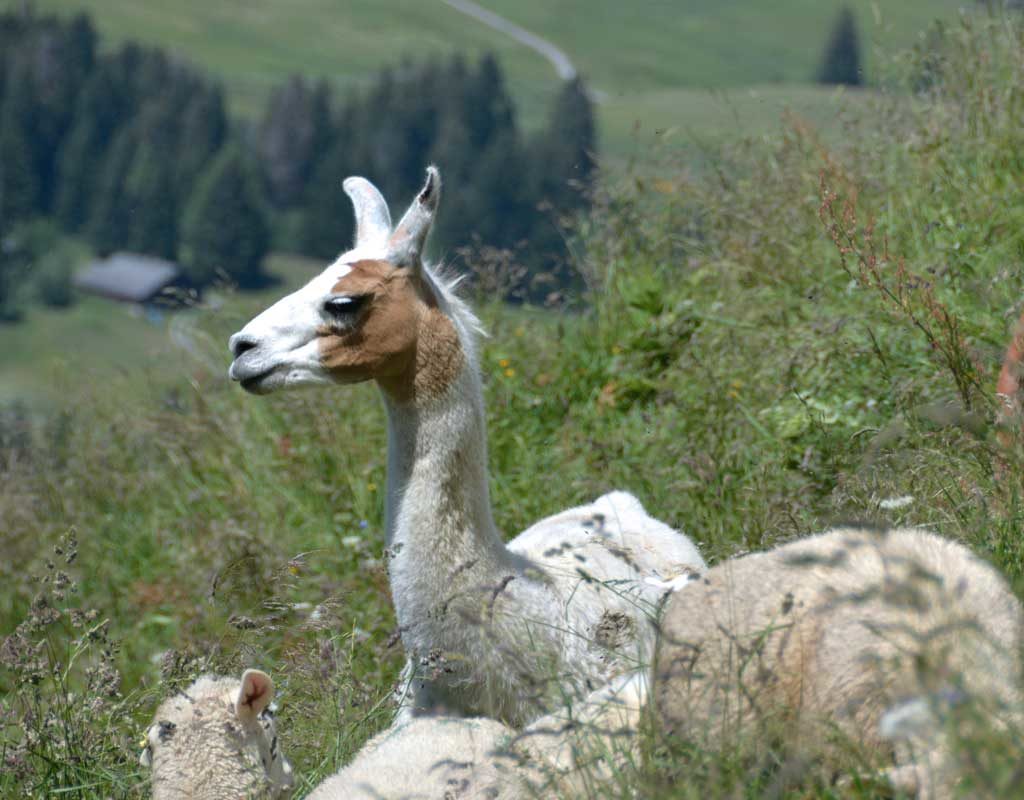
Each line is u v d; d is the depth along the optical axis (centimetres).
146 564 2064
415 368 1130
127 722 1231
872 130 2052
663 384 1842
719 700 756
